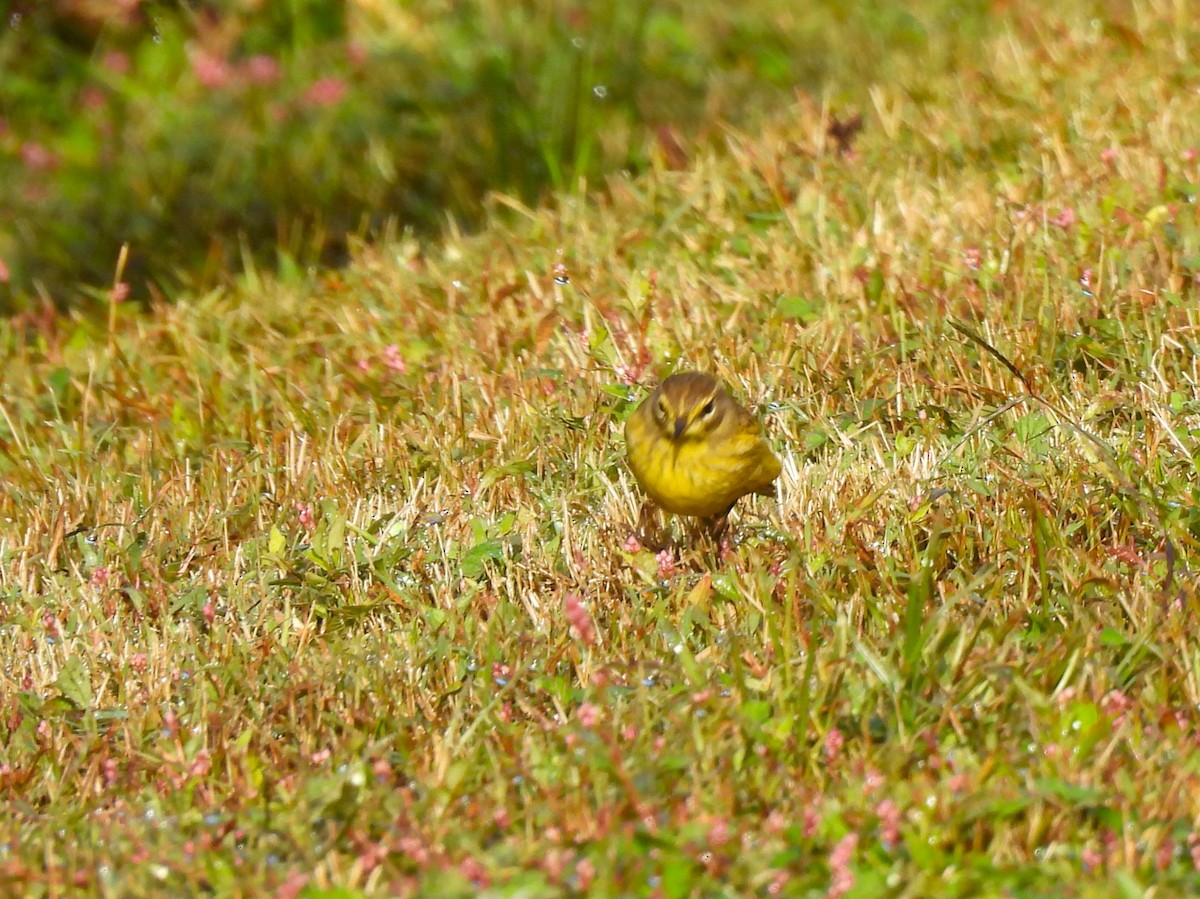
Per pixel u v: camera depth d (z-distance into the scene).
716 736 7.70
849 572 9.41
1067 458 10.32
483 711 8.13
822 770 7.59
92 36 23.53
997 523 9.54
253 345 14.52
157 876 7.15
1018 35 20.33
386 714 8.38
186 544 10.70
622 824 7.16
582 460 11.29
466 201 18.53
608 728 7.82
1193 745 7.61
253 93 21.91
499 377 12.56
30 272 18.73
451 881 6.64
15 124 22.11
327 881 7.01
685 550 10.05
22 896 7.10
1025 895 6.57
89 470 12.24
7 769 8.24
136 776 8.17
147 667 9.17
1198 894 6.62
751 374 12.10
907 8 22.64
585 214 16.12
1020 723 7.77
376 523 10.54
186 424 12.91
